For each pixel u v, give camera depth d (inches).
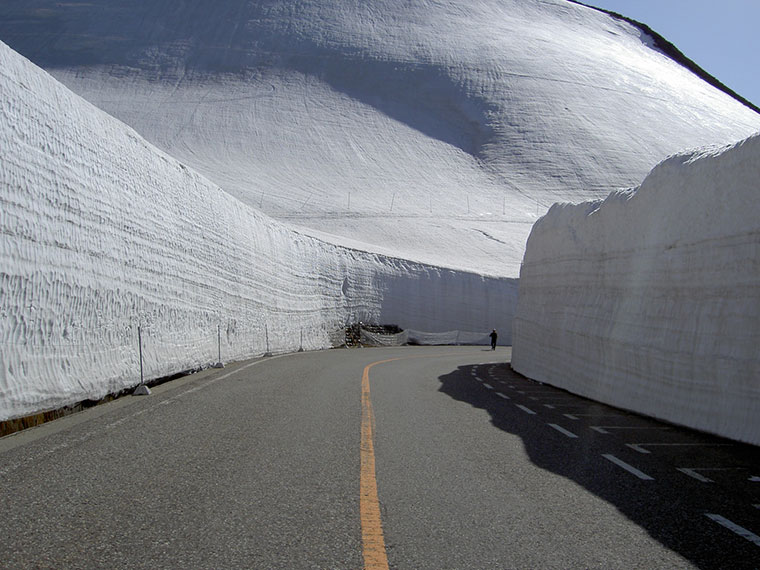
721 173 351.3
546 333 660.1
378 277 1770.4
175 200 631.2
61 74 4776.1
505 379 687.7
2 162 315.9
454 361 985.5
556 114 4478.3
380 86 4840.1
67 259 377.1
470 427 341.1
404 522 177.0
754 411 301.4
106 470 226.1
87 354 394.6
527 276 794.2
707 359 339.9
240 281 872.3
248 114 4264.3
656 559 153.1
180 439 283.9
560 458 266.4
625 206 485.7
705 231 362.6
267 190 3046.3
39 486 203.8
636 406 415.2
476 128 4426.7
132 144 531.8
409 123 4446.4
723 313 336.5
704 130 4667.8
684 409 358.3
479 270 2095.2
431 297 1894.7
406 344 1739.7
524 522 179.5
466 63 5068.9
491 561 150.0
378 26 5620.1
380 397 458.6
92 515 175.9
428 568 144.9
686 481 230.7
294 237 1293.1
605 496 208.4
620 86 5044.3
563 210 653.9
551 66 5123.0
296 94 4628.4
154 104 4377.5
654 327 407.2
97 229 430.3
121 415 351.3
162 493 198.2
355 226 2511.1
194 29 5516.7
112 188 469.4
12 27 5462.6
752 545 163.6
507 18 6141.7
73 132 411.2
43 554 147.3
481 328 1990.7
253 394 452.8
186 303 634.8
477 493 208.5
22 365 315.0
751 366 305.7
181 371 588.4
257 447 269.7
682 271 384.2
